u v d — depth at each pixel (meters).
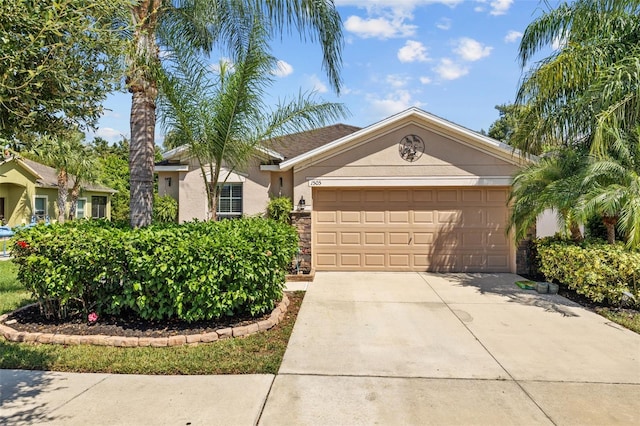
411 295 8.62
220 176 11.76
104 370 4.71
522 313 7.28
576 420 3.69
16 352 5.20
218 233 6.44
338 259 11.50
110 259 5.87
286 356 5.18
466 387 4.34
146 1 6.77
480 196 11.20
